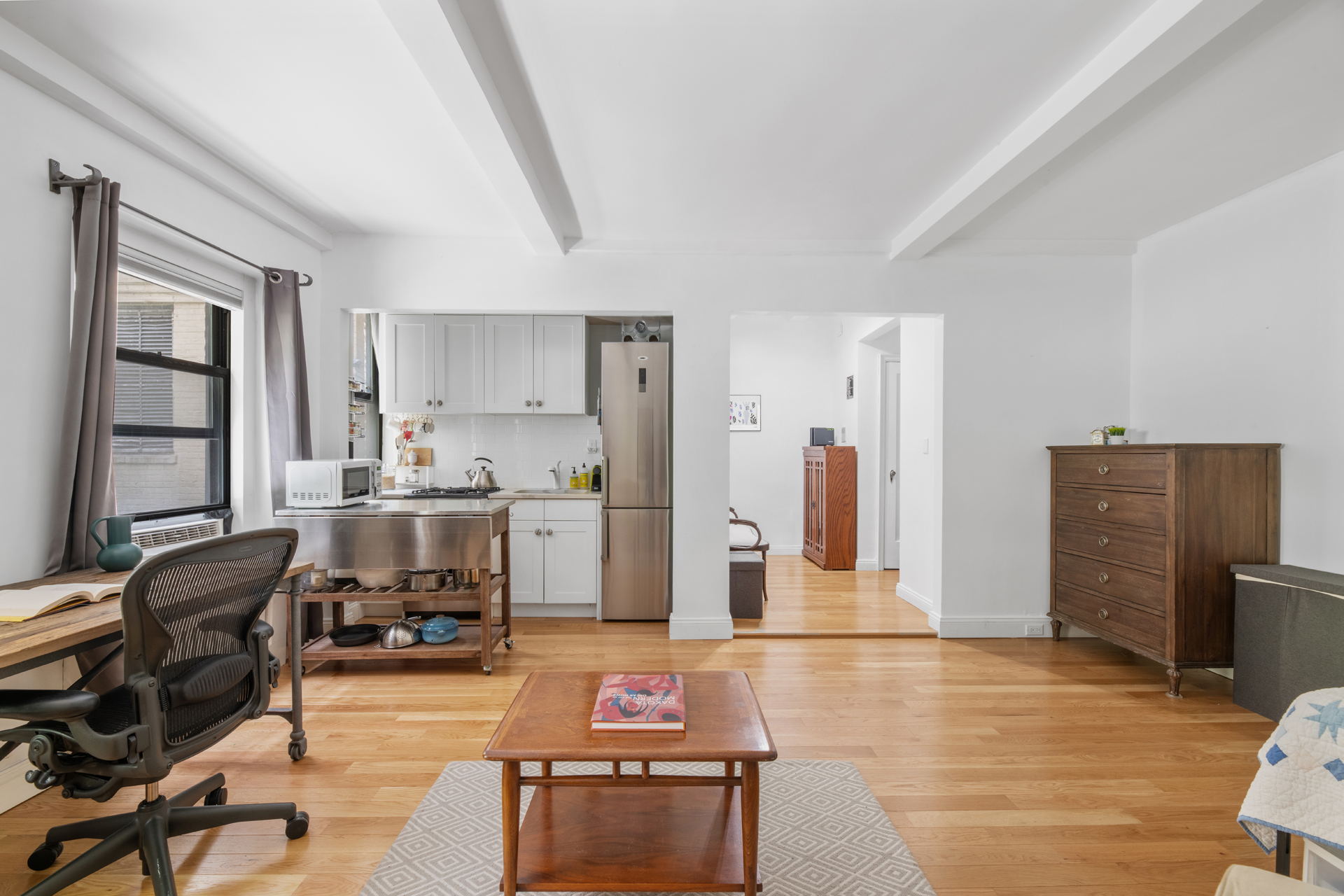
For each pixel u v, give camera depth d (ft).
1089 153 8.80
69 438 7.11
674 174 9.67
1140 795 7.02
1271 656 8.81
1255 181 9.82
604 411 14.12
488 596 10.80
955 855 5.97
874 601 15.78
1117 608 10.89
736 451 22.35
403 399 14.89
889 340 19.66
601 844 5.47
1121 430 12.09
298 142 8.69
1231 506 9.66
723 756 4.80
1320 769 4.17
